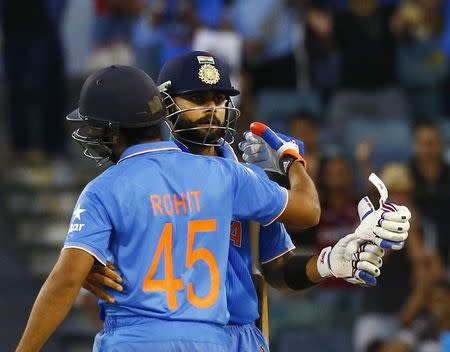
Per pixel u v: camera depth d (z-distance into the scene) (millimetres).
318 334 30797
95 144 14180
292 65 36656
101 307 14102
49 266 35031
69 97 39719
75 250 13320
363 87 37156
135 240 13531
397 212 13688
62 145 37500
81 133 14680
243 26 36625
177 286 13602
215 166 14062
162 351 13383
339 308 30828
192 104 14680
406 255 30578
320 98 36906
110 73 14031
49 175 37031
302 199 14570
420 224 31594
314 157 32062
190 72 14609
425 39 37844
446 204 32375
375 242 13859
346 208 30828
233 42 34188
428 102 37938
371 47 37125
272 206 14305
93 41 37531
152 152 13930
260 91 36656
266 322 15211
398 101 37125
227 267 14539
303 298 31078
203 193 13844
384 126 36156
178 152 14047
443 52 38000
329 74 37031
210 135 14812
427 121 36031
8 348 32562
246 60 36500
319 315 30938
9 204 36375
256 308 14828
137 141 14031
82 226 13414
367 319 30531
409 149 35500
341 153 32750
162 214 13617
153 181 13695
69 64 40344
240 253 14789
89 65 37938
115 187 13578
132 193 13578
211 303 13711
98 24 37344
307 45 36750
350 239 14250
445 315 30109
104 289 13672
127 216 13508
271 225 15555
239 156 17578
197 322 13602
